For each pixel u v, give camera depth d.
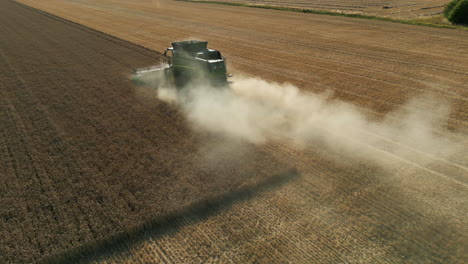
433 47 26.52
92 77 21.34
